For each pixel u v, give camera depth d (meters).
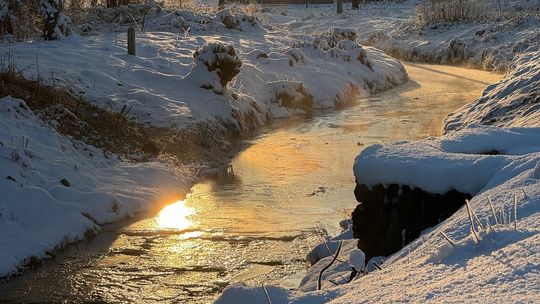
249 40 25.78
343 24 43.19
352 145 15.64
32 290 8.43
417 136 16.23
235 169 13.89
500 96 14.57
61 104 14.02
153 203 11.73
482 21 35.56
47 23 20.22
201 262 9.20
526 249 3.74
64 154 12.55
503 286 3.36
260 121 18.22
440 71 28.94
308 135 16.94
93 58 18.09
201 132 15.46
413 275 3.87
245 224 10.60
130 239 10.23
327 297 3.89
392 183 6.12
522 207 4.61
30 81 14.26
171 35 24.31
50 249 9.72
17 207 10.49
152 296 8.19
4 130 12.34
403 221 6.10
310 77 22.11
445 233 4.58
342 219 10.66
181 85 17.59
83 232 10.38
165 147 14.28
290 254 9.34
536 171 5.09
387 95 23.20
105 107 15.09
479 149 6.38
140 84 17.08
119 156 13.39
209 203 11.75
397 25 39.88
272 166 14.01
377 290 3.76
